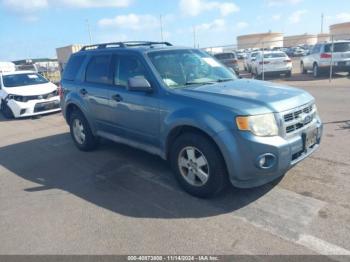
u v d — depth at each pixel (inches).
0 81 460.4
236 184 146.2
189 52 207.6
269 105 145.1
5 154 265.9
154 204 159.2
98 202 165.3
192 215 146.6
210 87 171.9
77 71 245.6
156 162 216.2
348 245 118.9
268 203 151.9
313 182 169.2
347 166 187.2
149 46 207.2
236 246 122.6
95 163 223.3
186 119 154.0
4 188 192.9
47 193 181.0
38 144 289.4
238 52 1590.8
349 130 260.7
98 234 136.3
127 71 197.5
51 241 133.7
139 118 186.4
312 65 701.9
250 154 139.2
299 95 161.8
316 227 130.6
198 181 161.5
